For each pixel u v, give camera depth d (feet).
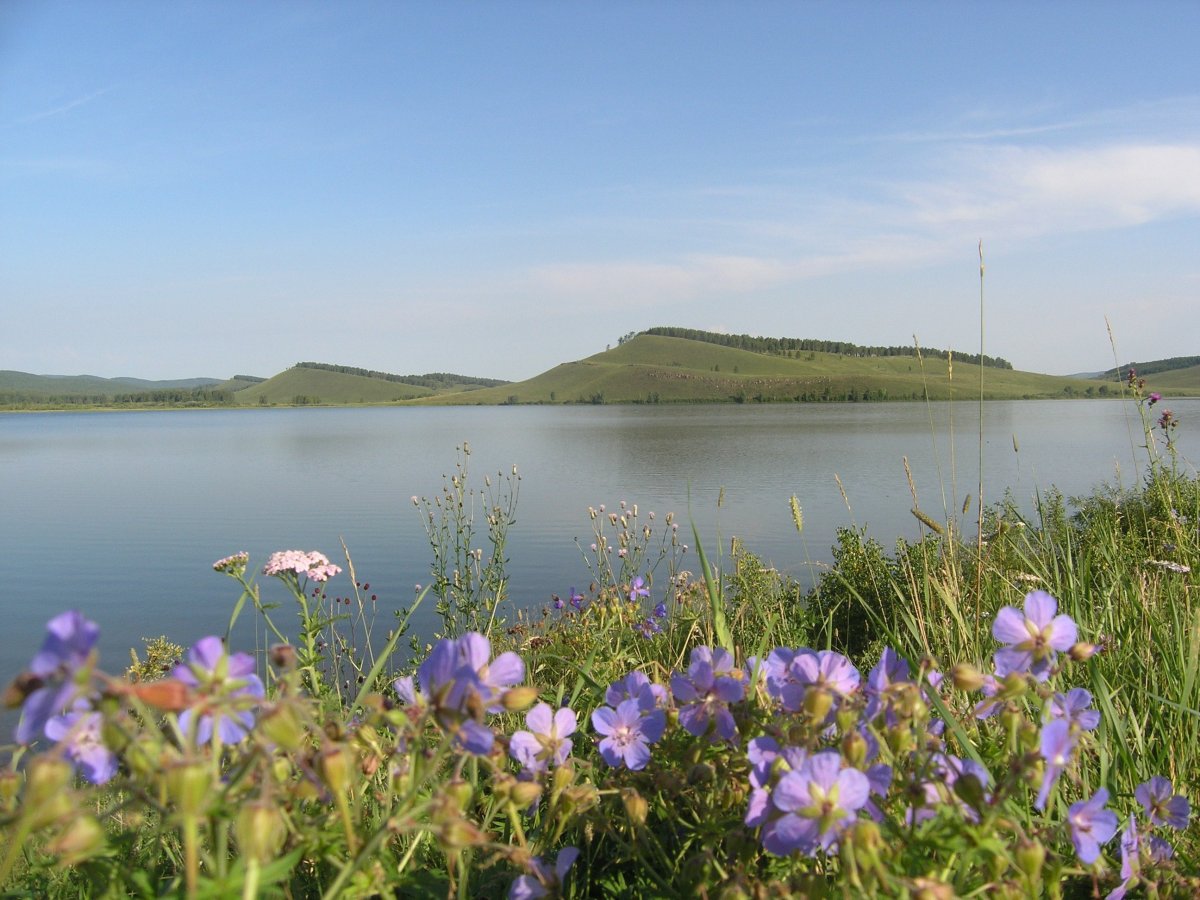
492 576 23.09
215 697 3.37
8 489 168.04
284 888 4.97
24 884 6.01
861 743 4.49
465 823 4.23
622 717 5.90
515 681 4.59
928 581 13.03
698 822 5.71
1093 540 18.25
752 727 5.66
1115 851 6.28
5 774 4.07
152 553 89.35
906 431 352.28
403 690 5.16
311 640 13.74
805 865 5.21
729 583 20.61
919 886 3.90
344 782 3.82
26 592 69.62
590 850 6.34
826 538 87.61
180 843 6.41
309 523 112.68
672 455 240.94
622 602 17.39
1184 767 8.04
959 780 4.48
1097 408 573.33
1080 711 5.30
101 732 3.68
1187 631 11.14
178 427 525.34
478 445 303.48
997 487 131.34
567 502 130.72
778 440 306.55
